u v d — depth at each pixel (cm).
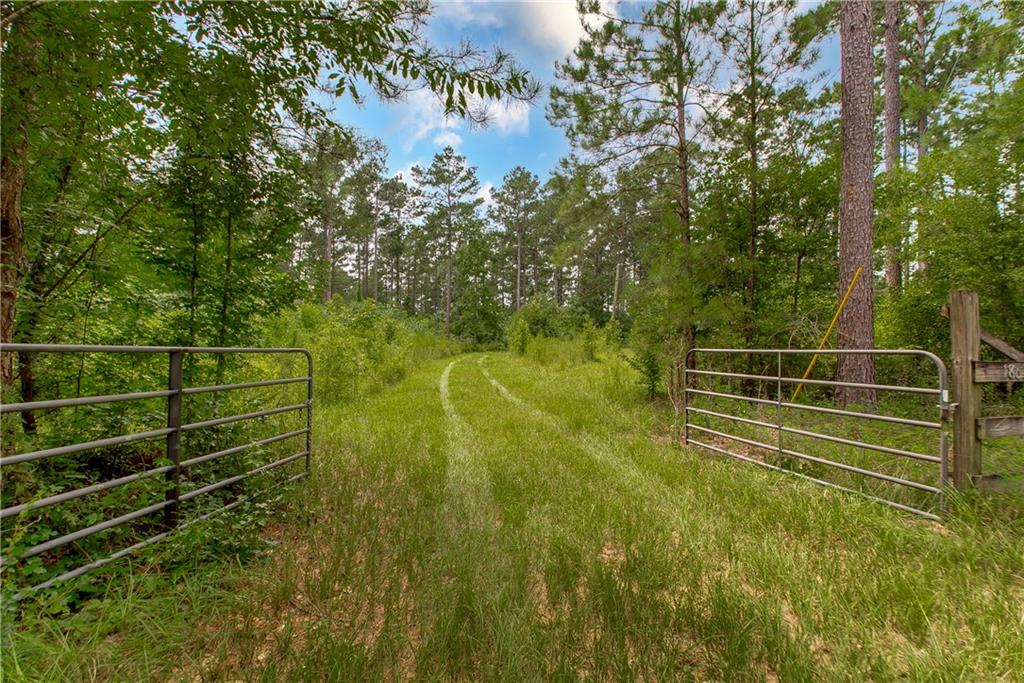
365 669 159
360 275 4822
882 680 157
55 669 156
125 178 386
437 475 398
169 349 251
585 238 888
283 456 427
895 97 1112
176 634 179
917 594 202
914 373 736
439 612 190
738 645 168
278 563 242
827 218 802
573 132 833
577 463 443
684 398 547
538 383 1057
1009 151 668
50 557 232
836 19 713
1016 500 283
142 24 241
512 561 238
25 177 337
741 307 766
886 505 315
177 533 235
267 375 577
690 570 230
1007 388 547
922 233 753
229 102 288
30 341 348
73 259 386
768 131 797
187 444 361
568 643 172
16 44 246
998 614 188
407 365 1441
